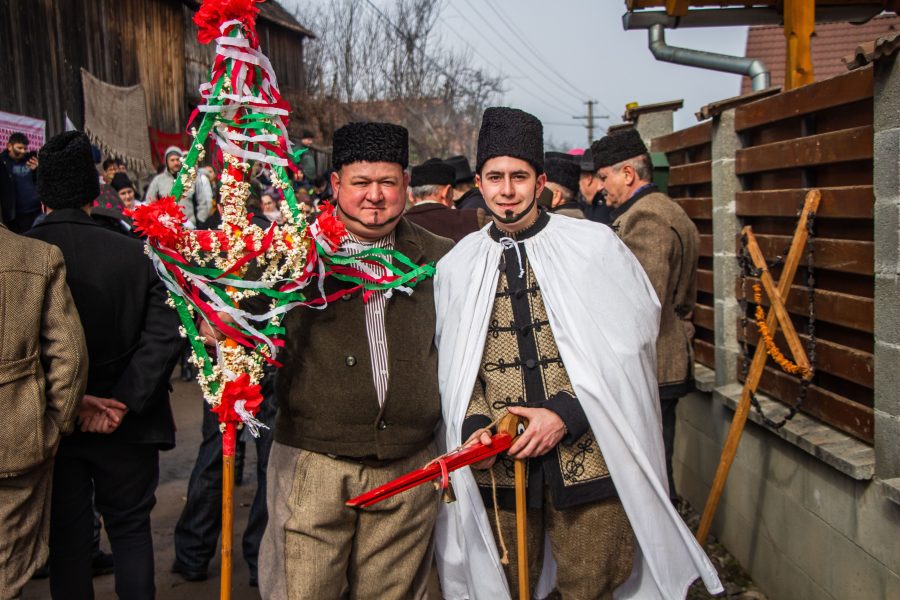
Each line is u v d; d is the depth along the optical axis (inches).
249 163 101.0
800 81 205.2
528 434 100.0
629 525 108.5
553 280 106.5
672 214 151.1
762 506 151.4
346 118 928.9
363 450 102.0
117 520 120.6
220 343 99.7
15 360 95.3
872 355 118.8
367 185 103.3
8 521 96.8
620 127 258.8
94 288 115.0
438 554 116.9
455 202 227.0
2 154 332.5
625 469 102.5
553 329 105.6
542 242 109.0
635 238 147.9
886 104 110.1
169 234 94.3
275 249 98.7
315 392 101.9
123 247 118.3
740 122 165.2
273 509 104.3
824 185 135.6
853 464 115.0
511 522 110.8
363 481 102.9
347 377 102.2
